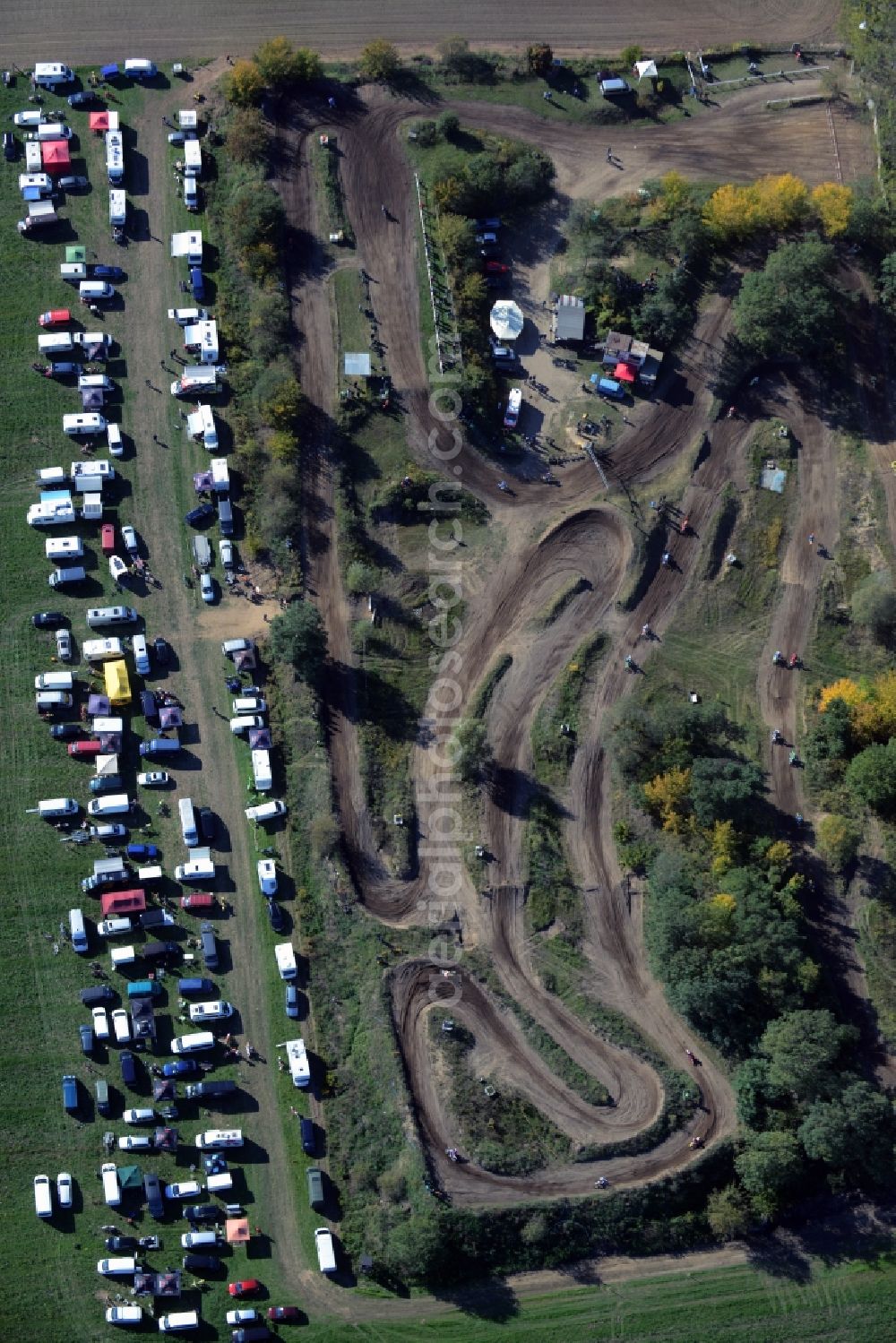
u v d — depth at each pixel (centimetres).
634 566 14612
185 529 14700
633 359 15000
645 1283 12925
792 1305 12862
